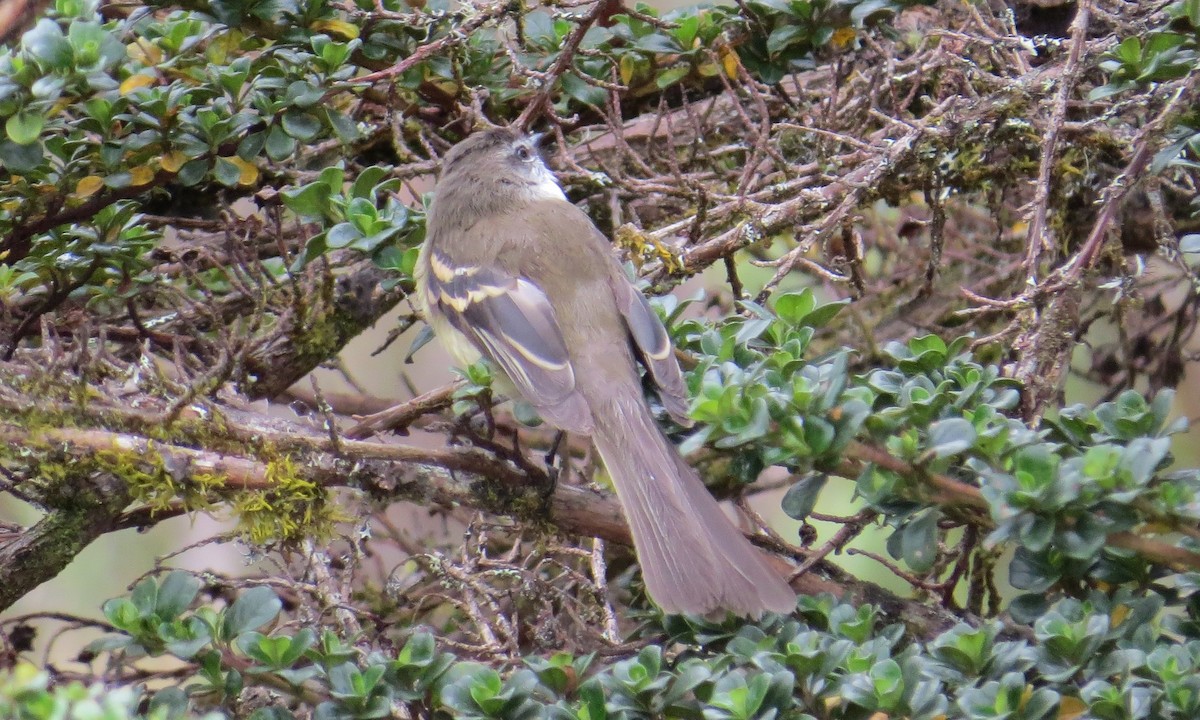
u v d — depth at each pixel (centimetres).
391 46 810
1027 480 488
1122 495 474
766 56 851
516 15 772
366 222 718
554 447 709
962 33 808
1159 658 477
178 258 812
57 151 741
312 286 803
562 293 732
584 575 744
